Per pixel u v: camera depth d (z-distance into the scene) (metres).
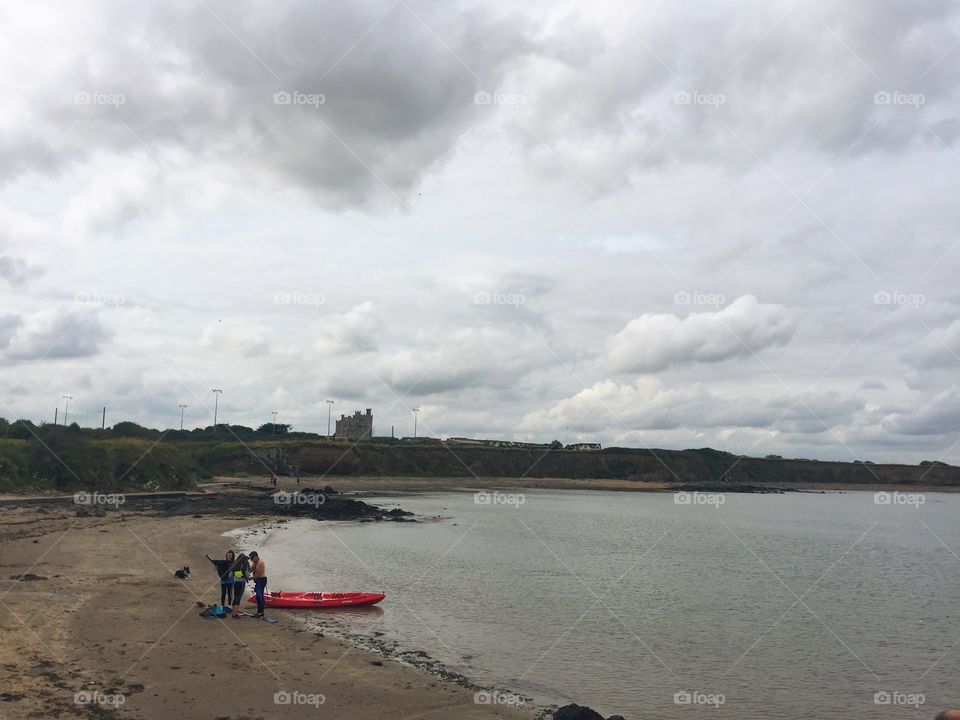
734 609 29.27
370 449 143.50
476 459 165.00
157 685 14.34
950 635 25.88
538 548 47.78
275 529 50.06
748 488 179.88
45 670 14.51
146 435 93.69
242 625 20.11
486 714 14.64
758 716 16.20
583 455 188.62
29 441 67.88
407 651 19.33
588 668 19.12
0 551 29.64
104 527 41.31
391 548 43.25
